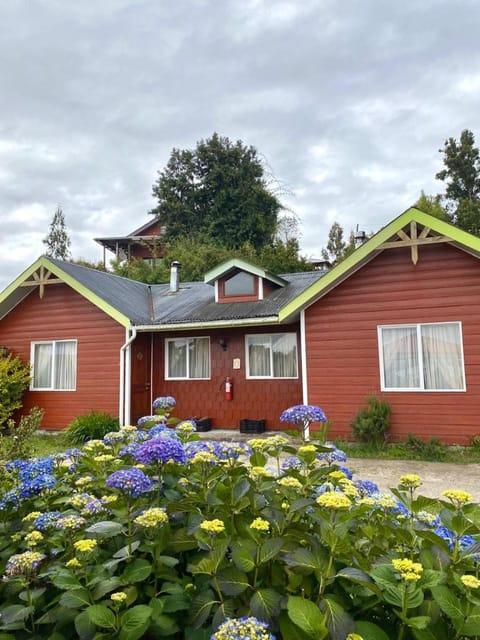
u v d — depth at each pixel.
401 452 8.21
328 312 9.40
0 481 2.54
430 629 1.42
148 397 11.96
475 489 6.02
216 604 1.60
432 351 8.66
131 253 37.59
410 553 1.77
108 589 1.60
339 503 1.70
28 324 12.10
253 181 32.91
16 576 1.72
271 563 1.70
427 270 8.72
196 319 10.68
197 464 2.35
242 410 11.20
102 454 2.96
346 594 1.63
